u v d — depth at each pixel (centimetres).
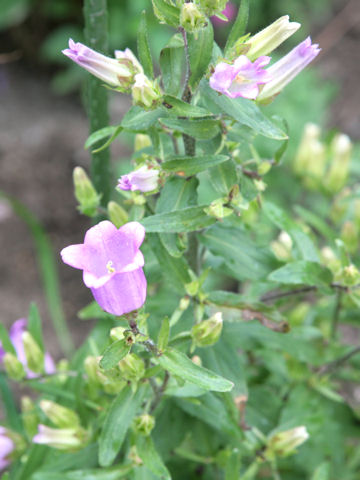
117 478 53
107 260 41
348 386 80
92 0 54
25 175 127
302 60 45
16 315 112
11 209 122
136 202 49
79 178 56
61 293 115
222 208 47
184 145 50
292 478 69
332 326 67
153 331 57
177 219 47
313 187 73
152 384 51
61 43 146
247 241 54
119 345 43
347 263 54
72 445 56
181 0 44
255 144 102
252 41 45
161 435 57
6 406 66
